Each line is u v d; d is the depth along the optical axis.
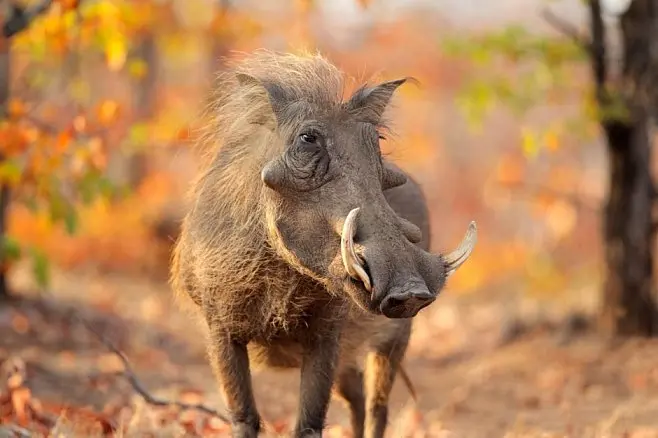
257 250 10.98
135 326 26.02
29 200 20.03
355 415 14.71
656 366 21.75
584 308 29.16
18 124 17.75
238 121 11.65
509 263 50.94
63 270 38.25
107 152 19.72
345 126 10.43
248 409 11.62
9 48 20.92
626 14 23.53
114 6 18.45
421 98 55.91
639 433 15.87
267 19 43.91
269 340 11.61
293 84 11.01
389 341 14.24
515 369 22.86
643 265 24.11
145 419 14.71
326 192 10.03
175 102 46.03
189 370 21.61
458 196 65.31
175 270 13.31
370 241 9.52
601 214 24.77
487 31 24.22
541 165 59.22
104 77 51.69
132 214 41.09
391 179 10.50
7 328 22.67
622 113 22.69
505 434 16.30
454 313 35.03
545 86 23.92
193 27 36.28
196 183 12.54
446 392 20.98
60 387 17.72
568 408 18.89
